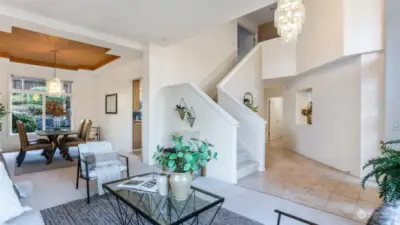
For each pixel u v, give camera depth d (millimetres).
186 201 2061
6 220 1635
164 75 5230
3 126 6457
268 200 3074
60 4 3168
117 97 6977
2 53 5926
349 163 4312
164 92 5125
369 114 3854
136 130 6707
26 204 2756
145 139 5051
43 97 7316
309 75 5820
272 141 9109
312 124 5676
